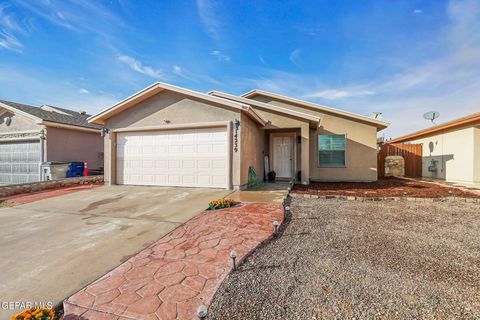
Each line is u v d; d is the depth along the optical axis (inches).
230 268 111.5
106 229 169.6
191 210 216.2
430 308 81.6
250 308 83.2
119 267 114.9
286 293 91.4
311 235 153.4
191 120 339.0
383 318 76.7
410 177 501.7
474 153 368.2
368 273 105.4
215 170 330.3
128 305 86.4
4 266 117.6
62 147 484.1
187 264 116.3
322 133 450.6
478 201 244.8
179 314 81.0
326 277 102.5
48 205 247.9
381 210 215.3
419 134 501.4
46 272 111.3
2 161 501.0
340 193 286.2
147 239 150.1
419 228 166.1
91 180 439.8
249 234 155.7
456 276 102.4
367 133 433.1
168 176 353.1
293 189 326.0
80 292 95.3
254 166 380.8
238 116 318.0
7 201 273.1
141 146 368.5
